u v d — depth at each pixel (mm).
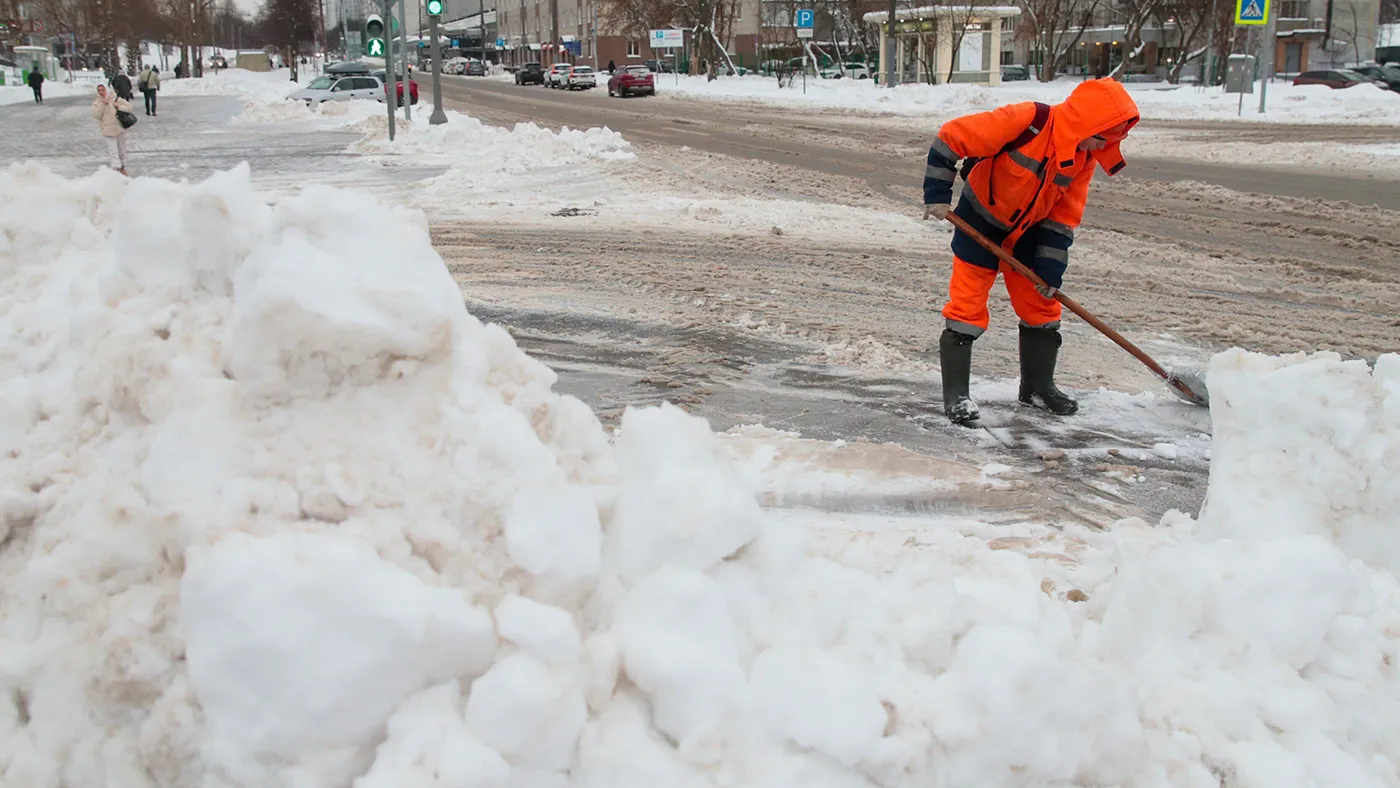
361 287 2480
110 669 2232
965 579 2998
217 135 25203
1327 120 27016
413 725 2027
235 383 2500
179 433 2396
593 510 2422
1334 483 3242
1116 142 5148
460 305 2846
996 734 2146
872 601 2496
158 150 21266
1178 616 2611
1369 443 3242
